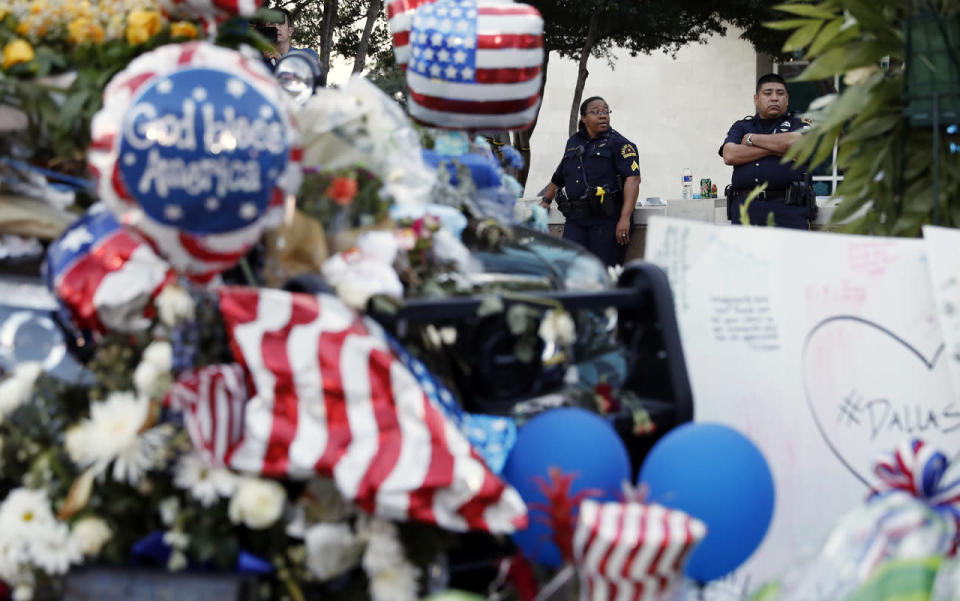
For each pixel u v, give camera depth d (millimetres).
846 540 3521
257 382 4078
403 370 4074
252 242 4383
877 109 6488
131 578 4027
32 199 5305
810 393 5598
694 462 4207
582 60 27906
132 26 5148
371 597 4160
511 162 7672
